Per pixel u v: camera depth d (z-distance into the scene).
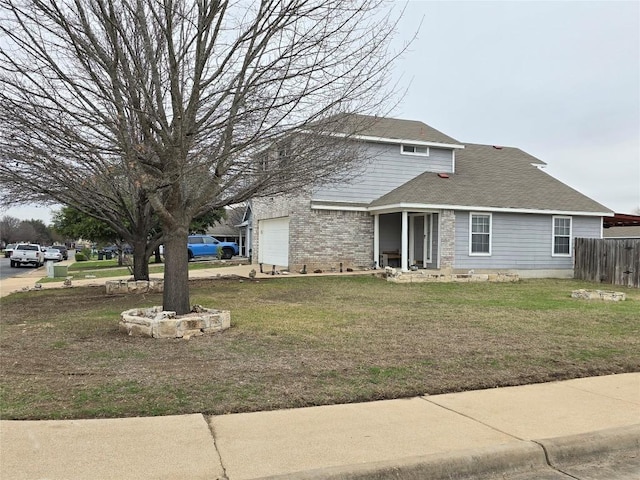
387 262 21.58
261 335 7.90
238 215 40.44
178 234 8.64
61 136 8.08
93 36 7.32
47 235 104.38
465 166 23.56
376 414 4.73
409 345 7.33
